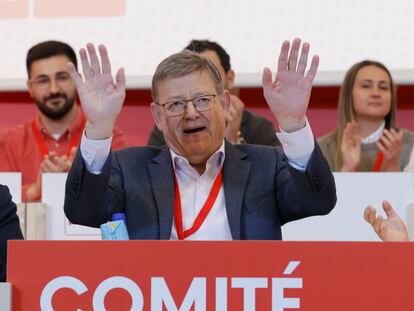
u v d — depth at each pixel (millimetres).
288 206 6492
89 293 4738
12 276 4754
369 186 7910
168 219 6422
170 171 6641
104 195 6254
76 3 14578
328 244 4707
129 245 4750
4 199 6949
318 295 4691
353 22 14289
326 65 14320
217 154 6617
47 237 8109
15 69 14617
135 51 14602
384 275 4684
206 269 4727
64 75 13094
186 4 14539
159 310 4719
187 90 6332
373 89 12406
